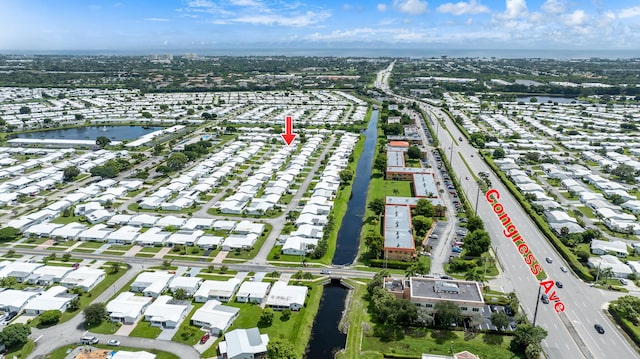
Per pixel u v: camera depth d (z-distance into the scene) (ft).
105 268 499.10
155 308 409.49
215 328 385.29
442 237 574.97
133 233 571.28
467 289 417.90
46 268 482.28
